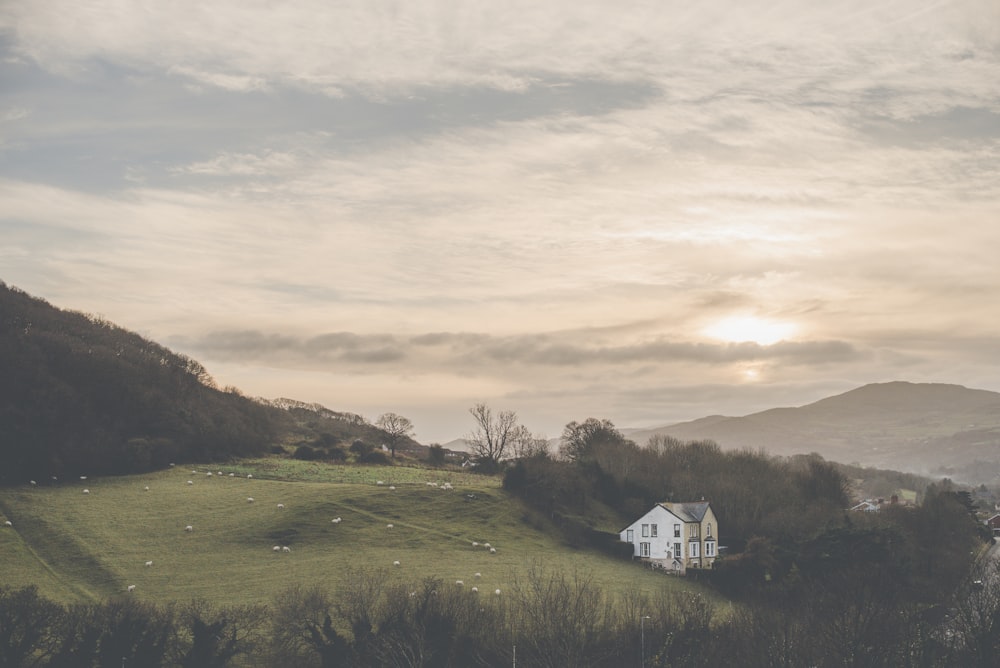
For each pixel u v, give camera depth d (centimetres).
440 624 9388
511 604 10512
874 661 8862
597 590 11400
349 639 9519
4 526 13962
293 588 10706
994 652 8888
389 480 18762
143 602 10481
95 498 15925
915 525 19062
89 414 19762
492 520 16450
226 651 8962
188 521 14838
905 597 12381
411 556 13800
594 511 18812
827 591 12025
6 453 17038
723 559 14712
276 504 15850
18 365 19988
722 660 9306
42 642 9100
